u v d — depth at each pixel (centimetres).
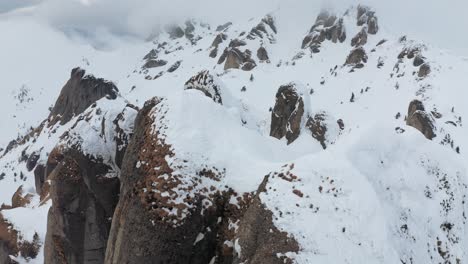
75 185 2469
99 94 8856
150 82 18450
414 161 1641
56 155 3100
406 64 11706
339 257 1288
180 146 1738
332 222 1352
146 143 1811
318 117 4603
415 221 1482
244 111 3366
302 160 1527
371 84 11331
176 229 1628
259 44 16950
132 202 1716
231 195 1709
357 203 1362
